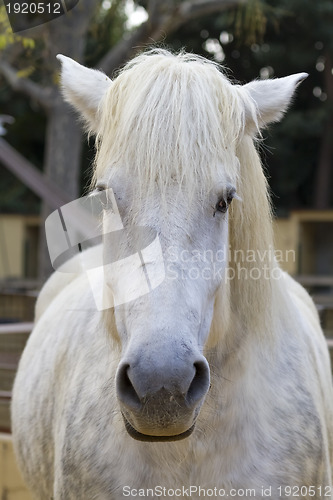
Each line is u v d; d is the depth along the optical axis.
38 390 2.28
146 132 1.52
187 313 1.44
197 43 15.29
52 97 7.48
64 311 2.39
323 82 17.39
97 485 1.78
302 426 1.83
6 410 3.02
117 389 1.41
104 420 1.80
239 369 1.77
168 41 14.55
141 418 1.40
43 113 17.52
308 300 2.58
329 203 18.38
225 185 1.55
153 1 6.54
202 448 1.73
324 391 2.12
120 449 1.76
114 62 6.83
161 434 1.42
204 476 1.74
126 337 1.51
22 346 3.59
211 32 15.15
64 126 7.59
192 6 6.68
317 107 17.55
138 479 1.75
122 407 1.50
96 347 1.96
